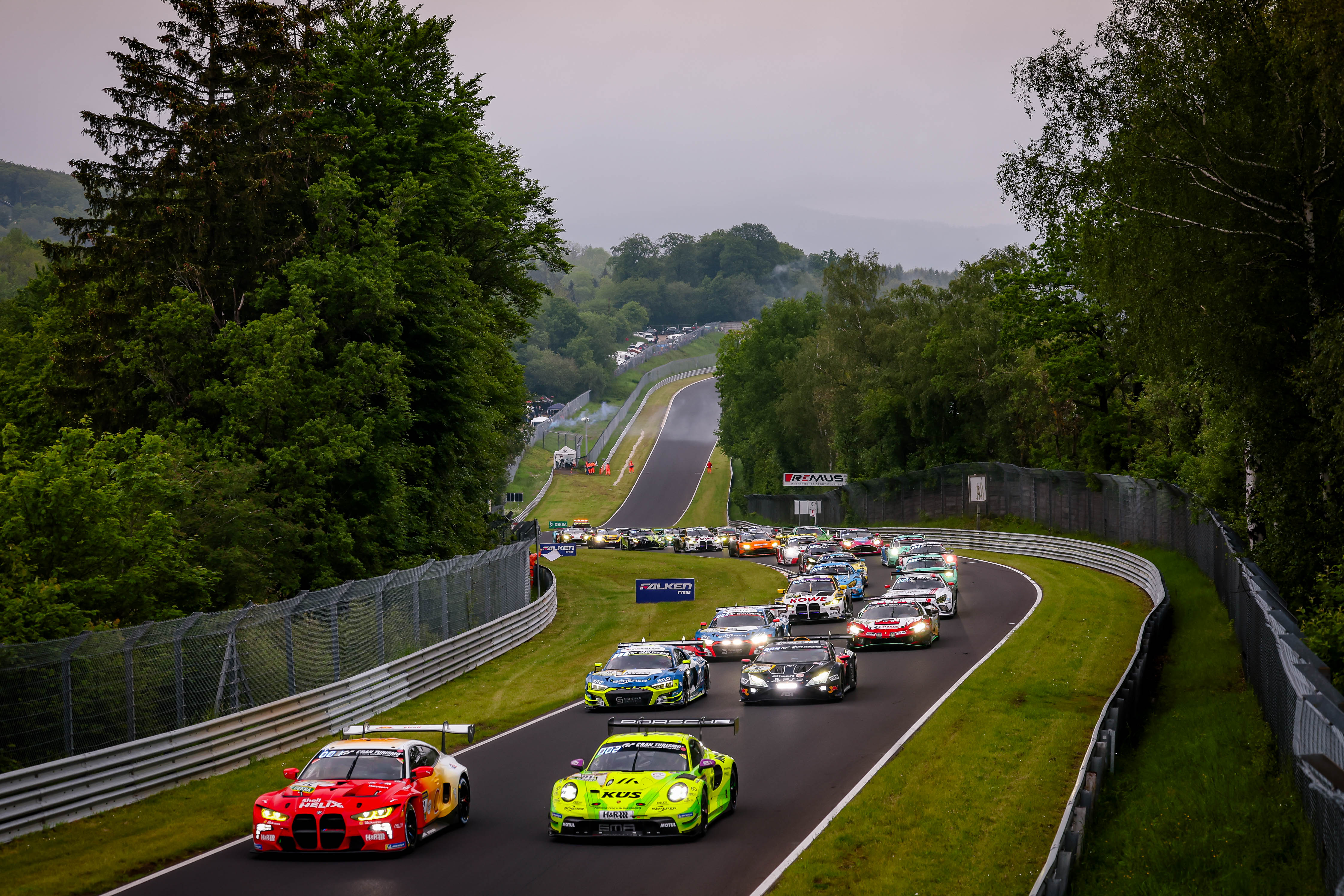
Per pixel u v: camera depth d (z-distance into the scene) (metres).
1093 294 90.50
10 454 77.38
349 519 114.25
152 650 60.88
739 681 90.38
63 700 53.91
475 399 147.62
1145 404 173.88
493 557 117.19
